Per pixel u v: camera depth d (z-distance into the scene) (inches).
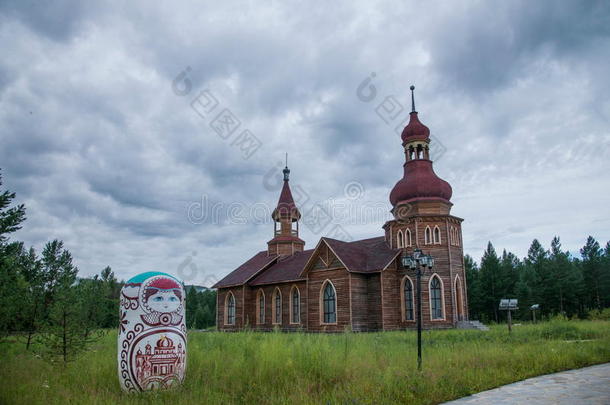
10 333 796.6
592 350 781.9
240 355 613.9
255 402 448.5
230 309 2103.8
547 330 1191.6
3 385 475.2
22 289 766.5
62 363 614.2
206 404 434.0
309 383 498.6
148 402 449.4
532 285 3166.8
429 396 477.1
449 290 1540.4
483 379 559.8
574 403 444.5
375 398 449.4
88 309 714.2
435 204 1633.9
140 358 487.2
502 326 1540.4
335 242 1633.9
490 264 3157.0
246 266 2210.9
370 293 1582.2
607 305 3294.8
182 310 525.0
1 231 805.9
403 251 1615.4
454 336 1077.8
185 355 521.0
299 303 1788.9
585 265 3248.0
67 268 866.1
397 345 823.1
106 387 502.0
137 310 499.5
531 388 526.3
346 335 810.2
